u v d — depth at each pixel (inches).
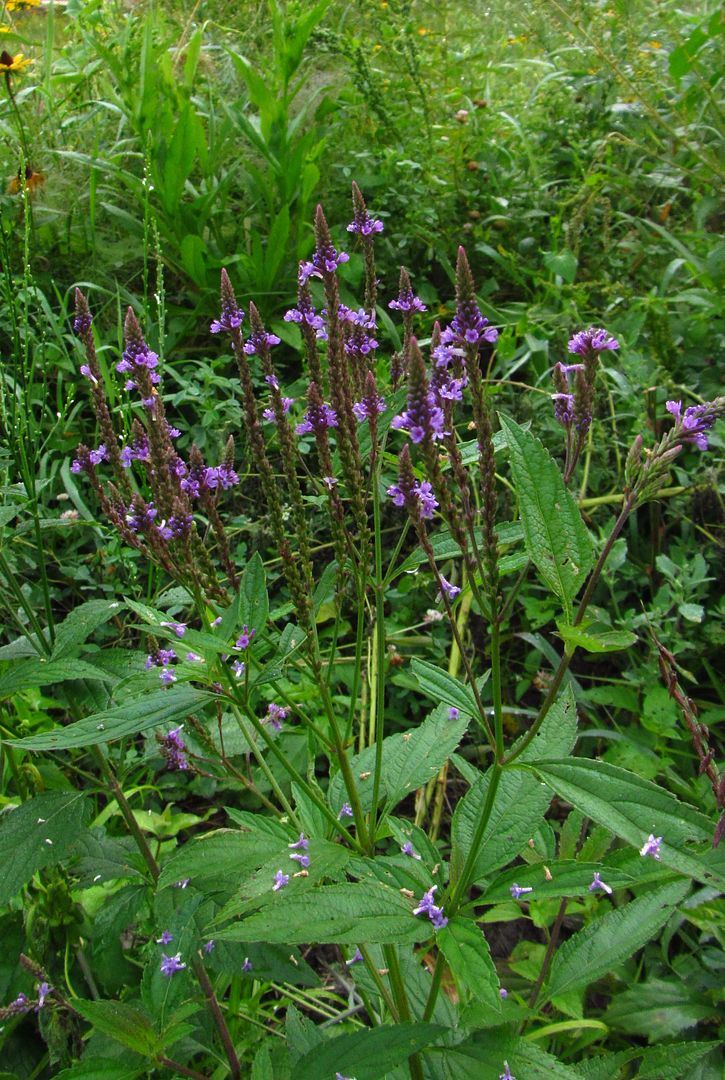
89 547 163.5
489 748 146.2
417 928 67.5
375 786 84.2
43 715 128.7
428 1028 71.2
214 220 194.7
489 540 66.1
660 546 160.7
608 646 62.7
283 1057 90.7
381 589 86.5
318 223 80.7
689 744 141.1
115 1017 80.7
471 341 65.6
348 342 87.0
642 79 215.5
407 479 68.0
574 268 188.1
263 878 72.8
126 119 205.9
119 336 178.5
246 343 83.9
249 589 76.1
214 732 107.4
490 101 239.1
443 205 202.8
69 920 106.8
